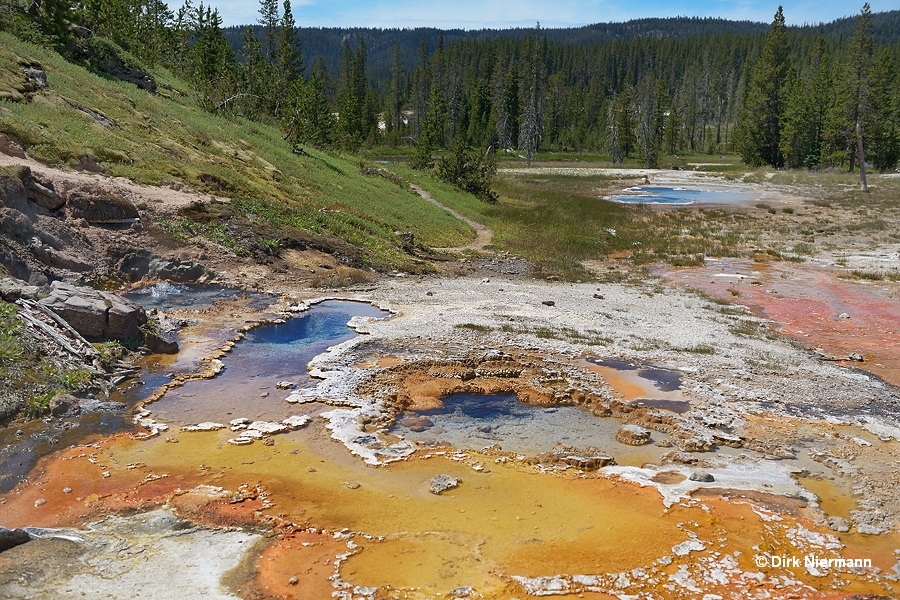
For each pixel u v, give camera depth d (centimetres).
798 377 1384
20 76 2444
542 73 10169
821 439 1093
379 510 839
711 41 14412
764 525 831
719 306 2044
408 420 1124
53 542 738
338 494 874
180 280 1902
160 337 1403
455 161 4806
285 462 956
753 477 958
